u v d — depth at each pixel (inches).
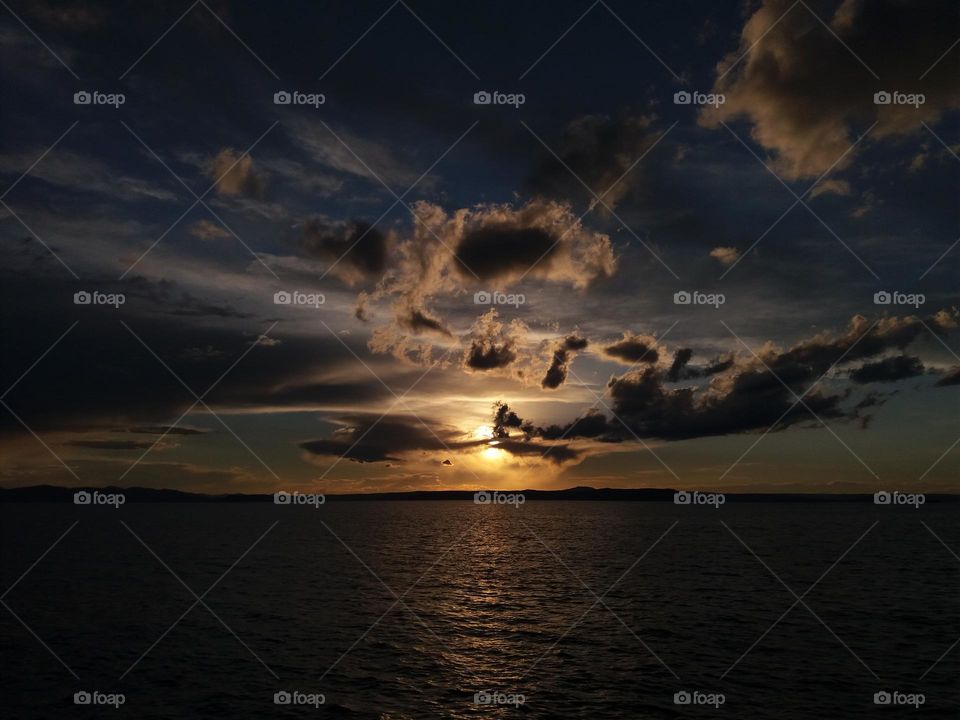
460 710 657.0
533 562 1831.9
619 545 2381.9
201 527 3592.5
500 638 930.1
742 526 3644.2
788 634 952.3
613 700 684.1
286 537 2817.4
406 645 892.6
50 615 1083.3
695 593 1298.0
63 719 631.8
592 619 1051.3
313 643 901.2
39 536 2876.5
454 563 1804.9
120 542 2541.8
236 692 706.2
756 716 640.4
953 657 832.9
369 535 2942.9
